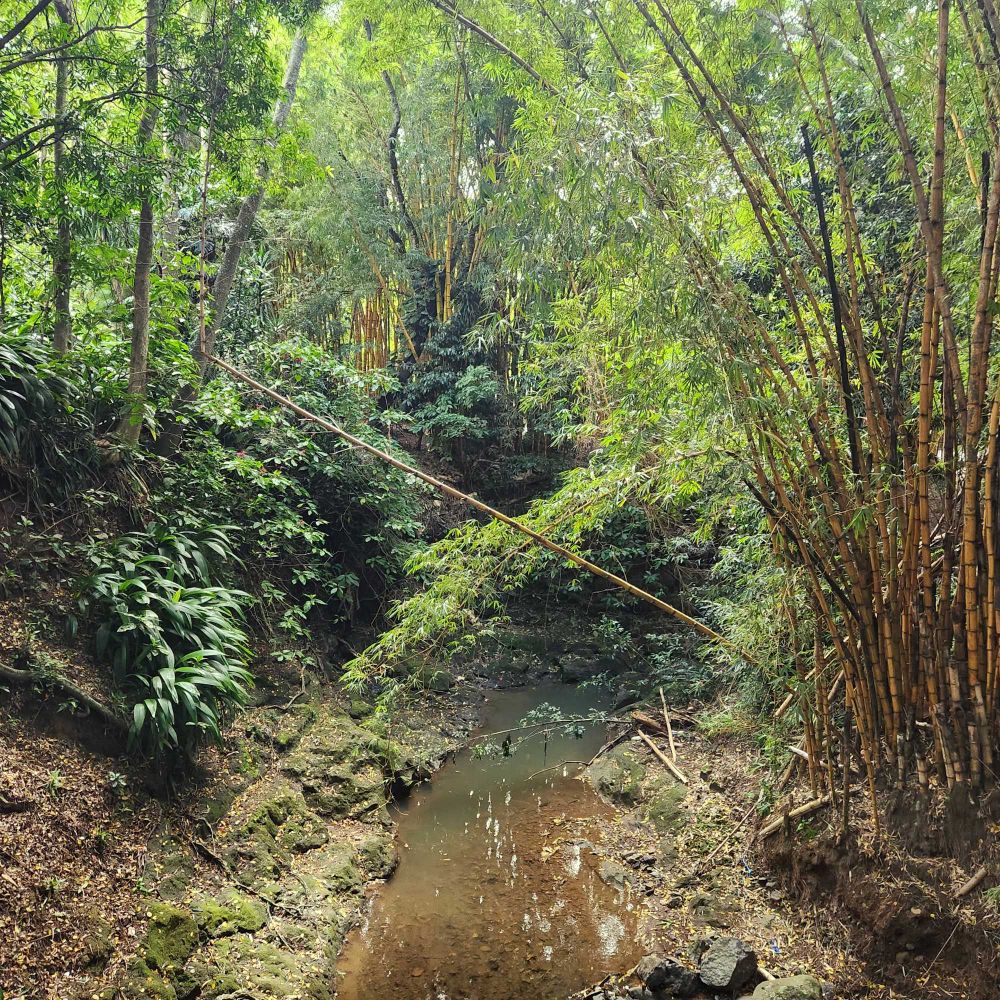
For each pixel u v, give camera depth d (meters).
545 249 2.86
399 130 9.62
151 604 3.79
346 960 3.16
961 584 2.74
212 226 6.80
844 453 3.26
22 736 3.07
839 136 3.12
